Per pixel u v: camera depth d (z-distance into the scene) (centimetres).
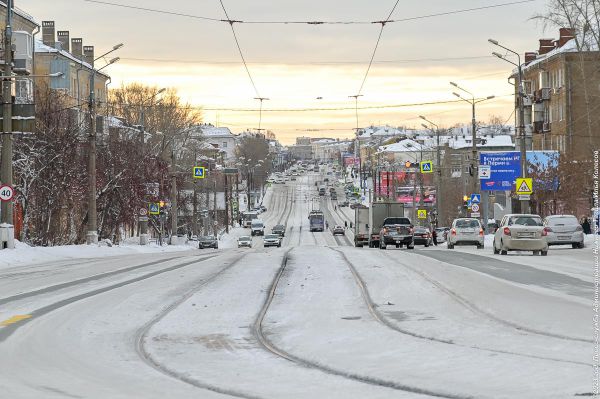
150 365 1305
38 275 3084
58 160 5703
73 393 1064
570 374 1094
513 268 3142
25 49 4597
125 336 1600
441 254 4306
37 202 5653
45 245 5600
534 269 3088
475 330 1587
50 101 5994
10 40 4116
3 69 4481
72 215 6500
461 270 3038
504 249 4162
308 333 1616
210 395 1058
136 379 1180
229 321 1808
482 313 1848
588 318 1697
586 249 4750
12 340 1516
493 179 7300
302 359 1347
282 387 1103
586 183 6756
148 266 3528
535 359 1234
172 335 1614
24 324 1722
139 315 1897
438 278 2698
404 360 1284
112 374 1220
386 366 1239
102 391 1080
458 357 1285
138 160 7150
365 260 3684
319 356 1354
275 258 3934
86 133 6588
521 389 1012
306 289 2441
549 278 2680
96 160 6550
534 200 7150
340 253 4431
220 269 3238
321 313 1912
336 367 1252
